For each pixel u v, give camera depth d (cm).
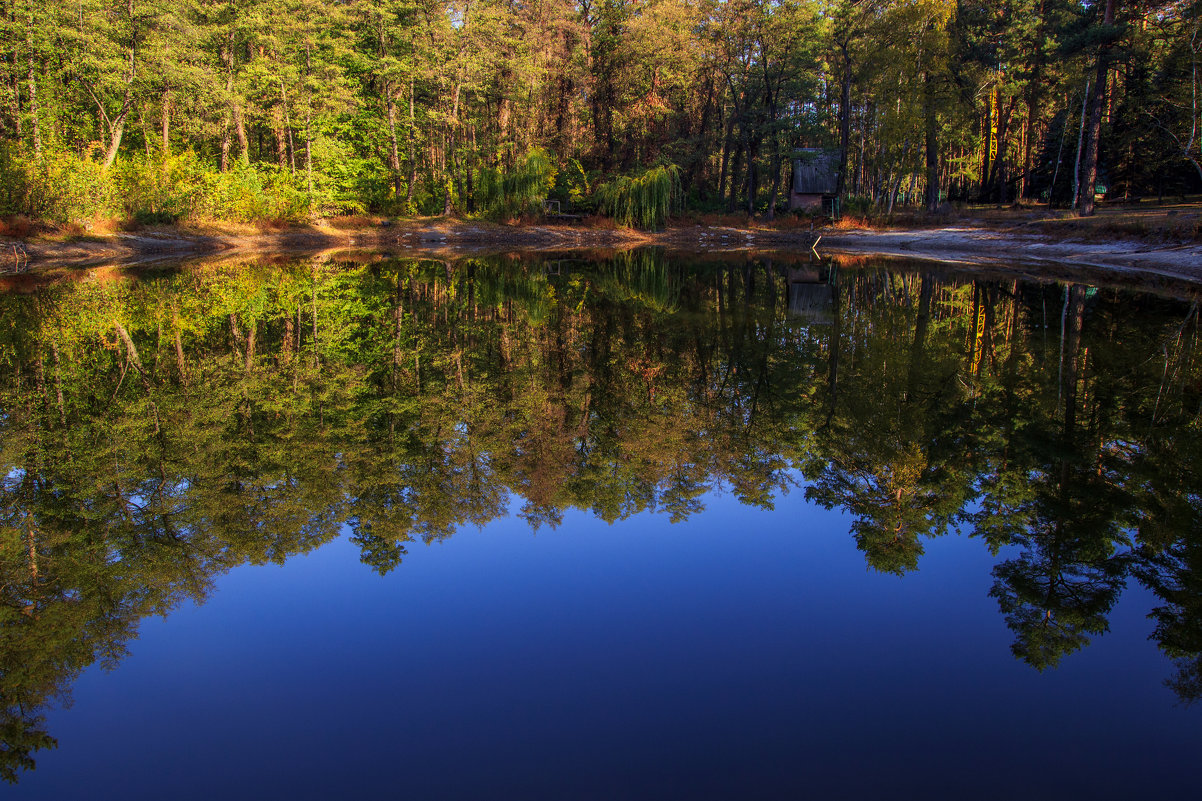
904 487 609
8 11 2450
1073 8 3359
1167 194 3123
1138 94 2936
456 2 3562
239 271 2183
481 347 1202
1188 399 826
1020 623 409
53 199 2372
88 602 441
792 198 4559
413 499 593
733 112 4459
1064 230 2448
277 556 495
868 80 3603
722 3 3975
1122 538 516
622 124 4288
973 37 3544
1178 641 391
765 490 614
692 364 1078
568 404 872
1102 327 1231
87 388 919
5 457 676
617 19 4434
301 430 767
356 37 3581
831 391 913
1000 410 813
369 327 1358
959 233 2934
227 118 3112
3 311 1429
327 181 3316
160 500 586
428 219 3628
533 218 3841
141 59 2781
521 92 3812
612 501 592
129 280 1905
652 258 2917
